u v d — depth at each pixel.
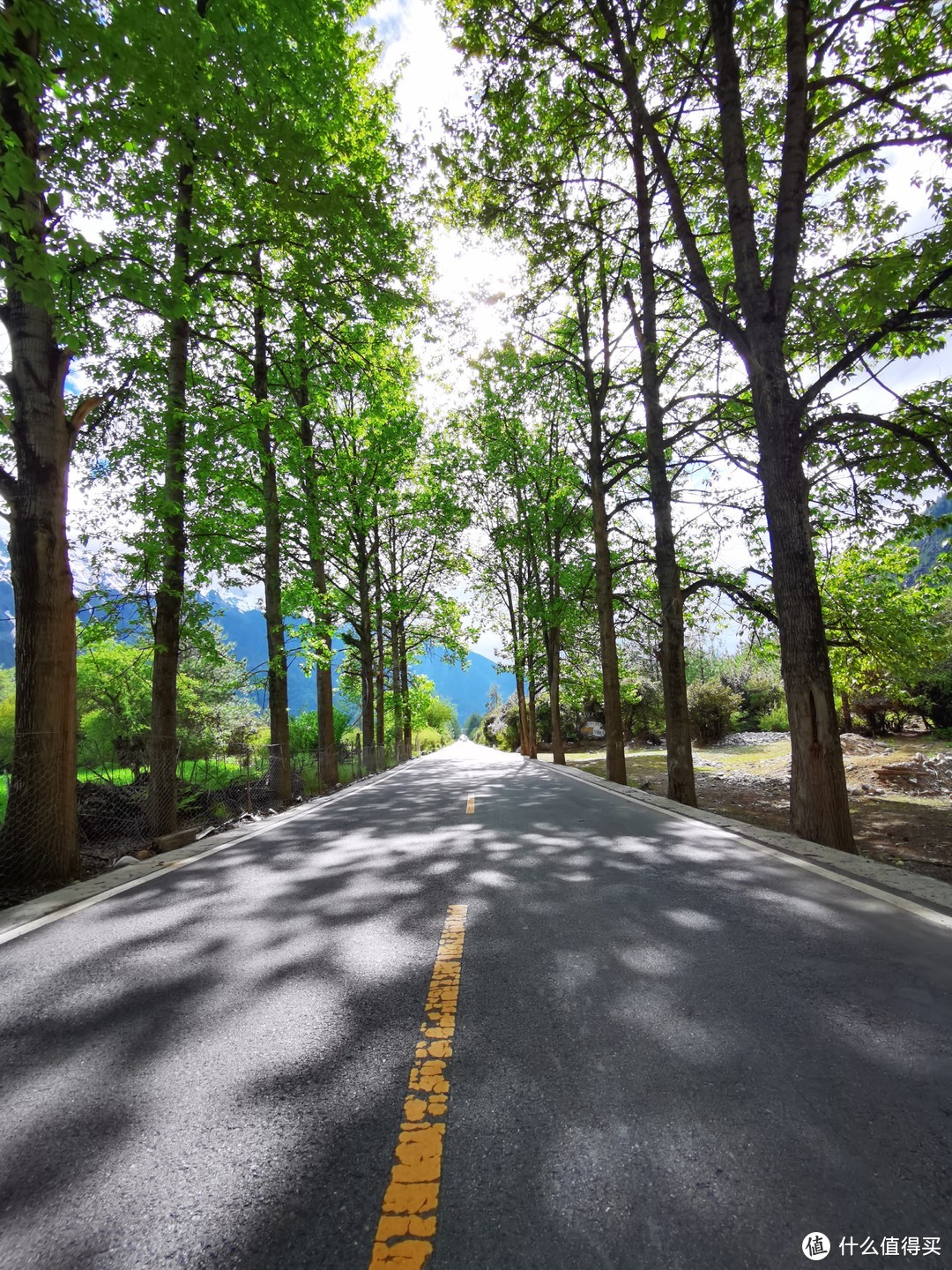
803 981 2.93
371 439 18.08
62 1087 2.30
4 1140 2.00
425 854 6.19
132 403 9.98
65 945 3.87
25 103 4.39
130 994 3.11
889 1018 2.56
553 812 8.96
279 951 3.62
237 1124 2.04
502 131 9.73
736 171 7.43
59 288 5.73
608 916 3.98
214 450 10.62
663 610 11.73
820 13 7.47
